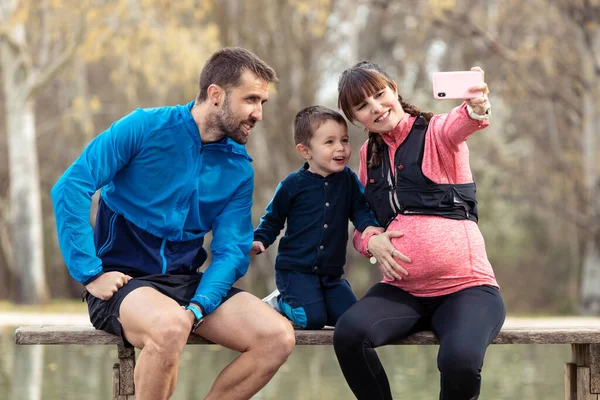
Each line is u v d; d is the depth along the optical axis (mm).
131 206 4258
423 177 4242
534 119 25406
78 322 14359
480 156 27172
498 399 6801
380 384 4074
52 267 32312
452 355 3842
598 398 4258
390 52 26188
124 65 21922
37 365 8797
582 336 4211
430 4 19234
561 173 23969
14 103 22344
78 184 4082
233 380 4074
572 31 19844
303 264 4613
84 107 24281
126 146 4191
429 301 4293
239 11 21750
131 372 4129
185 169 4273
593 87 19000
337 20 23766
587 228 20969
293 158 23812
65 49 22031
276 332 4043
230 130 4262
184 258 4324
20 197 22688
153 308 3891
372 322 4055
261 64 4258
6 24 20984
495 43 19422
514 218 30562
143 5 19250
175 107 4340
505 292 31438
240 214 4449
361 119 4297
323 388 7305
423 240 4203
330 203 4621
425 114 4332
